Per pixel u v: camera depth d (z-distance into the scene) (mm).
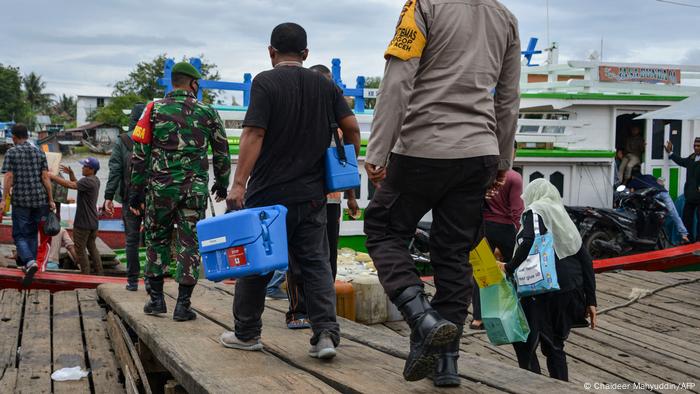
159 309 6086
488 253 4945
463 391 3615
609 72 14156
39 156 10047
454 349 3689
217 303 6961
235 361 4398
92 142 58469
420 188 3570
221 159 5984
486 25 3580
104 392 5387
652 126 14672
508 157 3848
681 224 13617
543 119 13148
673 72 14695
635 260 11594
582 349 7051
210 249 4078
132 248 7914
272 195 4301
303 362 4367
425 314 3416
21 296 8938
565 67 14945
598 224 12766
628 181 14453
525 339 4996
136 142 5793
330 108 4441
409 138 3531
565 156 12883
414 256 11031
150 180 5832
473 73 3516
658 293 9695
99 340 6859
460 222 3617
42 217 10125
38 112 121688
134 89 63750
